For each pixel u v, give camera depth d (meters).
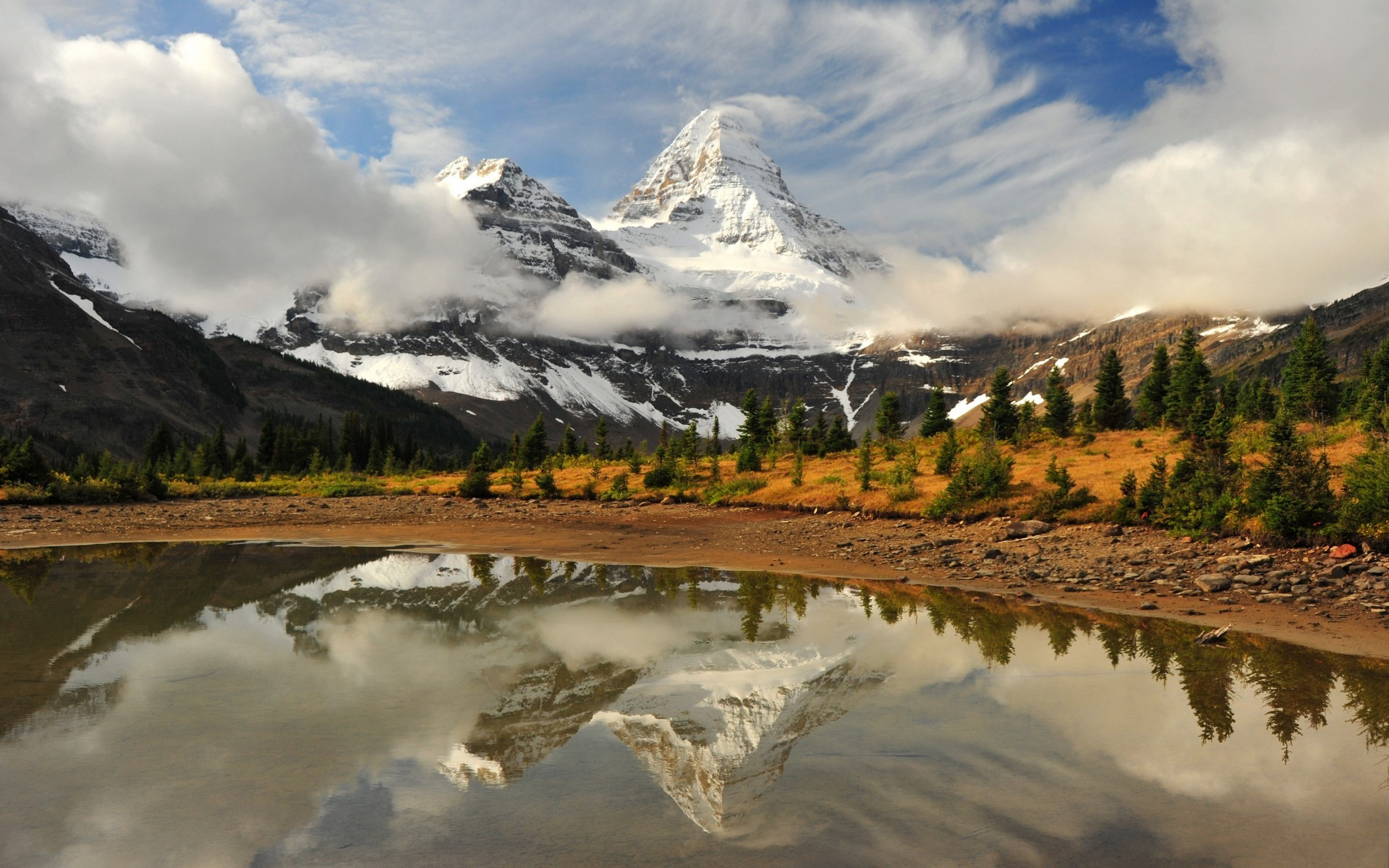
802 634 14.52
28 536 31.38
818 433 73.12
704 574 22.62
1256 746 8.59
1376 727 9.23
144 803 6.92
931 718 9.51
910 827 6.54
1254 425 48.66
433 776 7.64
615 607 17.38
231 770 7.70
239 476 88.75
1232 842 6.31
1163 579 19.67
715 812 6.84
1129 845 6.26
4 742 8.44
